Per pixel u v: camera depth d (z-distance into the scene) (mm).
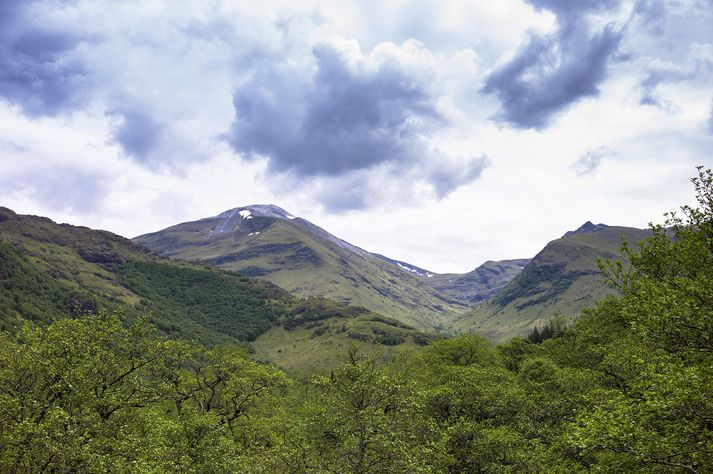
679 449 17953
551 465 31109
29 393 28578
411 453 30359
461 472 38938
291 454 31891
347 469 29562
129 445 27297
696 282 22297
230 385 49250
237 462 34656
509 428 41969
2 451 24703
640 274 26234
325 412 33781
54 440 23906
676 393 17969
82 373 29016
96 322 32844
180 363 41406
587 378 44344
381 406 34188
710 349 20516
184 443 34844
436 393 45156
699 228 24484
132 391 33188
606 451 20625
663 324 21578
